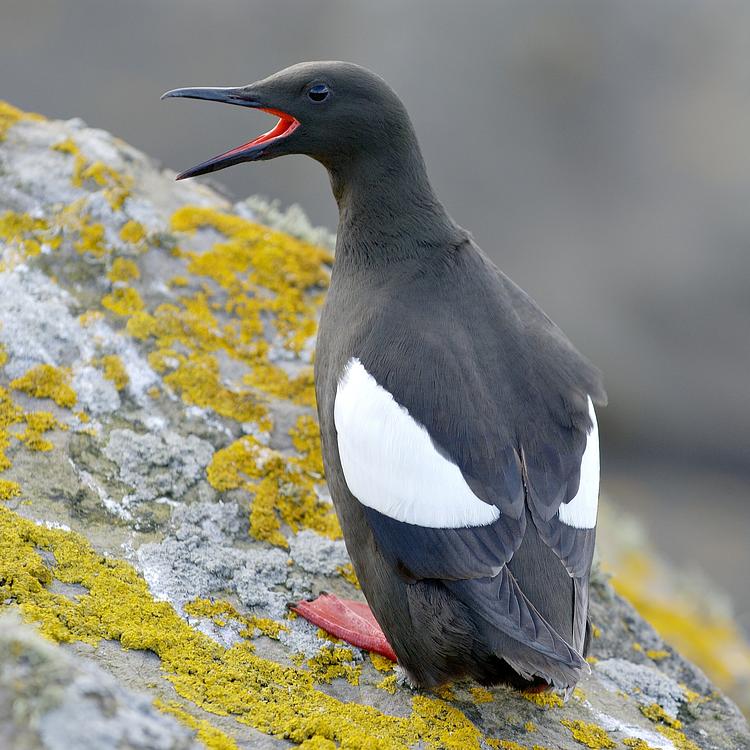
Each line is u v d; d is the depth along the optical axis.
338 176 10.57
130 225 12.74
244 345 12.41
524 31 27.55
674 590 18.19
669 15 27.83
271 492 10.88
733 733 10.35
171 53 27.23
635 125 27.17
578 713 9.73
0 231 12.34
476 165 26.98
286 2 27.69
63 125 14.21
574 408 9.35
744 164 26.69
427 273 9.84
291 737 8.12
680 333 26.11
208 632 9.20
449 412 8.85
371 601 9.27
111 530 9.91
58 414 10.78
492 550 8.59
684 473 25.95
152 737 6.27
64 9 27.20
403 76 27.38
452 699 9.40
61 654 6.43
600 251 26.42
